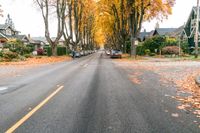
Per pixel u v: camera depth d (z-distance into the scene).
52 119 6.34
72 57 54.03
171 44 49.06
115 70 20.48
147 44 52.41
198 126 5.77
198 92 10.09
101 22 68.69
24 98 8.94
